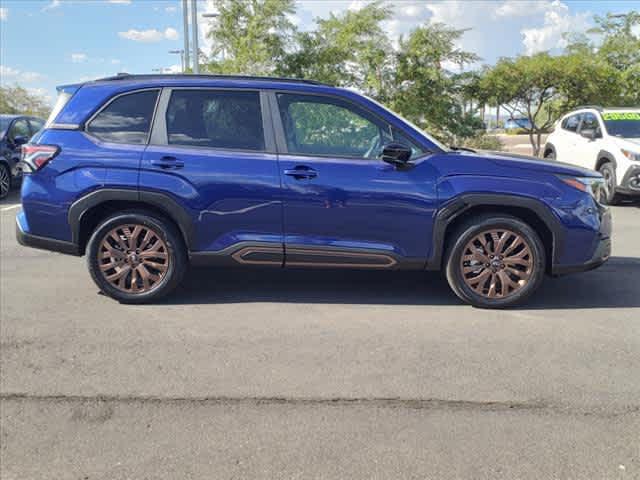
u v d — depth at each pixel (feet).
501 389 11.82
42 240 16.57
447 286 18.74
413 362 13.02
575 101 60.34
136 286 16.71
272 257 16.21
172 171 15.89
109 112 16.44
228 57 57.82
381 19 55.21
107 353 13.51
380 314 16.11
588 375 12.46
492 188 15.67
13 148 40.91
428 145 16.15
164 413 10.96
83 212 16.12
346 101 16.29
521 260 16.14
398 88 55.72
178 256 16.53
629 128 37.96
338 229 15.99
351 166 15.90
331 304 16.94
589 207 16.10
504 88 58.49
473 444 9.96
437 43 54.13
